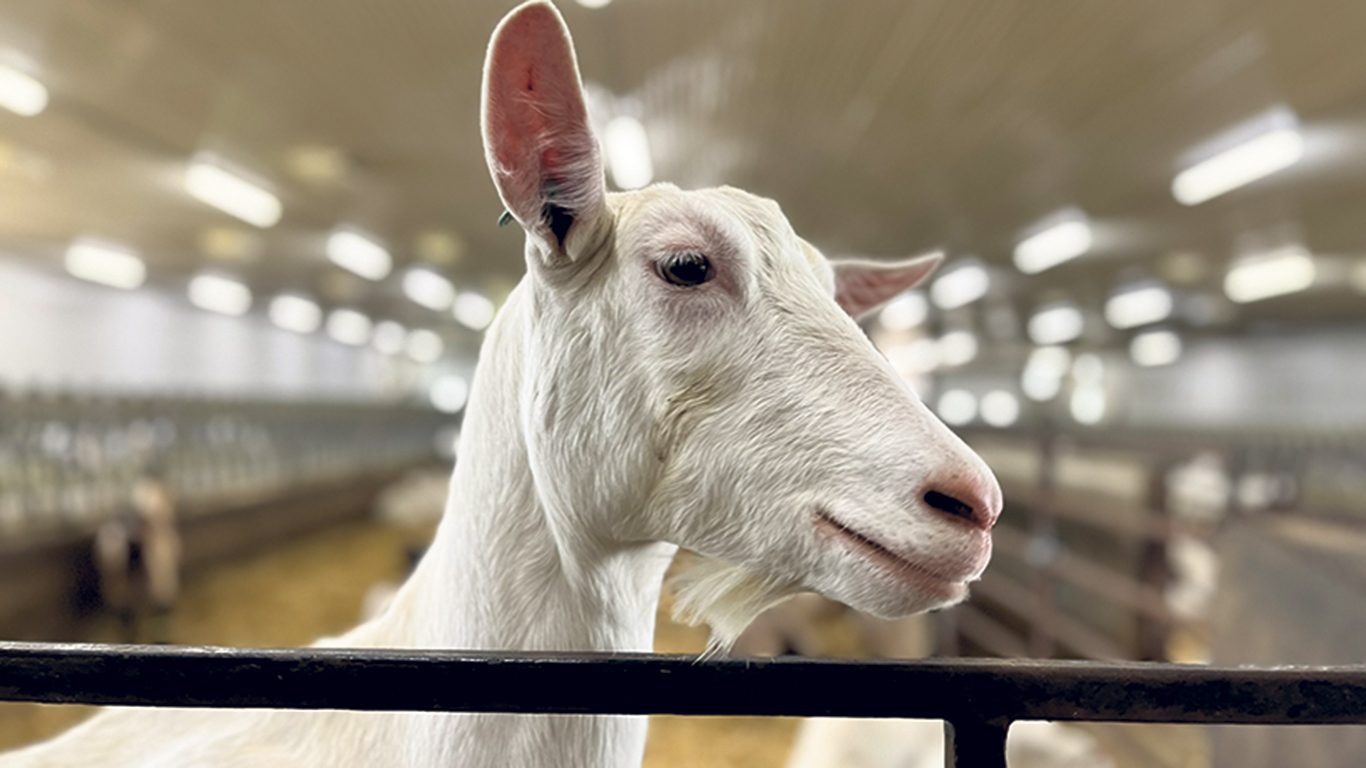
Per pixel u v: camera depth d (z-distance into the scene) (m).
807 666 0.72
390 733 0.99
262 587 7.93
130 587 5.96
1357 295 14.67
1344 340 18.11
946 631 4.93
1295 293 14.95
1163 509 4.29
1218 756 2.88
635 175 9.88
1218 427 16.94
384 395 31.66
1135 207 10.09
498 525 0.99
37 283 13.82
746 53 6.20
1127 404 26.19
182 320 18.22
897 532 0.75
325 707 0.72
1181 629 5.16
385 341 30.69
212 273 15.79
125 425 7.83
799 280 0.92
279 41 6.02
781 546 0.81
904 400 0.82
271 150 8.67
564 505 0.92
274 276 16.53
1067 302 17.83
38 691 0.72
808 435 0.81
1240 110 6.93
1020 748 2.27
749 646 5.34
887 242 12.83
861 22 5.63
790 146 8.53
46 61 6.41
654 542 0.96
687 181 10.09
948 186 9.66
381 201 10.93
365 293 19.47
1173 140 7.70
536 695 0.72
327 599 7.54
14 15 5.68
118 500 7.15
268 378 22.45
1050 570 4.60
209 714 1.19
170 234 12.56
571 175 0.87
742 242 0.89
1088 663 0.72
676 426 0.86
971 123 7.52
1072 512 5.17
